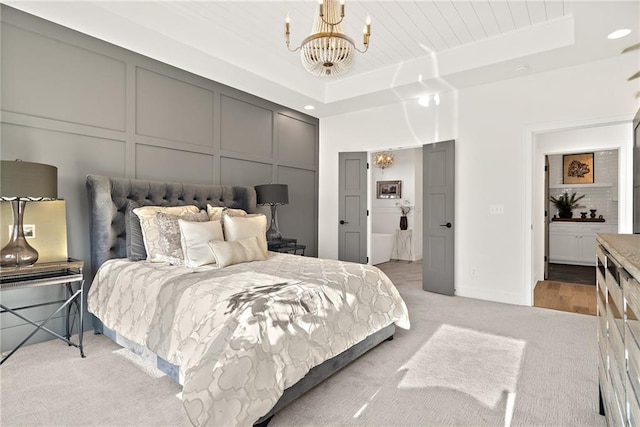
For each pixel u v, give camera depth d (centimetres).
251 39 378
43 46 284
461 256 445
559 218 704
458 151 449
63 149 297
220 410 149
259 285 213
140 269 262
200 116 404
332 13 244
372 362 246
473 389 209
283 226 525
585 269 624
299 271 257
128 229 311
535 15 326
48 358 248
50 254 284
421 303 405
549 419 179
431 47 392
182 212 326
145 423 175
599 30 295
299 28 355
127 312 245
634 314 91
